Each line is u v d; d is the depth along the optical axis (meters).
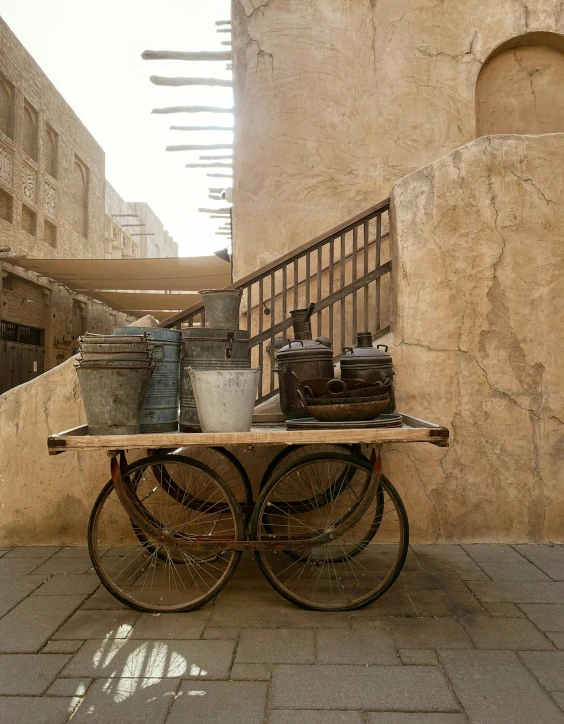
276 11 5.53
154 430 3.10
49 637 2.68
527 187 4.02
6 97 12.73
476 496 3.97
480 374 4.00
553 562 3.58
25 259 11.09
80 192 17.67
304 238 5.41
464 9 5.47
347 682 2.28
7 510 4.01
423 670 2.37
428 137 5.43
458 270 4.01
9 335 12.83
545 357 4.00
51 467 4.01
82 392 2.90
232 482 4.04
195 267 11.31
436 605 3.00
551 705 2.12
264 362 5.23
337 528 3.00
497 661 2.43
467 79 5.45
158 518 3.98
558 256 4.01
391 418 3.10
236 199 5.50
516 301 4.01
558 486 3.97
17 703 2.15
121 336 2.85
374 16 5.49
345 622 2.83
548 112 5.69
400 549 3.02
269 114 5.50
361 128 5.45
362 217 4.25
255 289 5.34
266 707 2.12
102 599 3.12
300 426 2.97
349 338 5.17
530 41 5.60
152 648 2.57
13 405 4.01
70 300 15.89
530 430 3.98
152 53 7.06
